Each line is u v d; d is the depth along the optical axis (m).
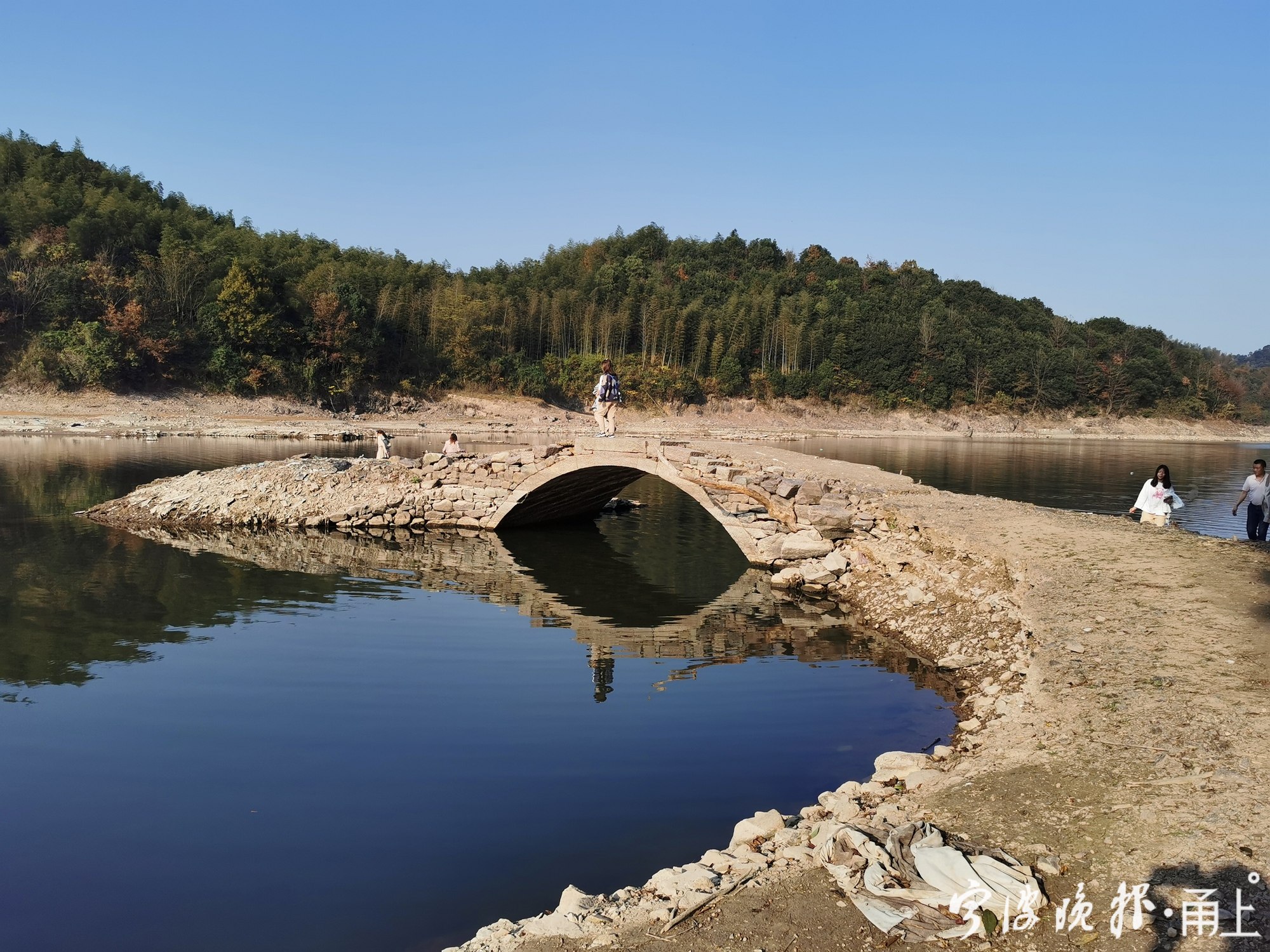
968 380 119.88
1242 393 144.50
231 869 7.71
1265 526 17.00
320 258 96.00
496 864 7.78
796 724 11.42
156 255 82.06
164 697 12.18
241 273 76.56
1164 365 128.00
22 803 8.97
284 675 13.27
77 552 21.94
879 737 10.91
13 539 23.30
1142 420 123.31
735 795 9.23
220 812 8.80
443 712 11.77
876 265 152.75
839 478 24.64
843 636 16.00
